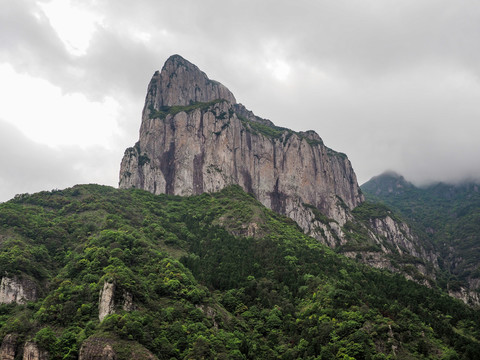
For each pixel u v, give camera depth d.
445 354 132.62
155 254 163.38
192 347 120.25
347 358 123.56
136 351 111.12
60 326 121.06
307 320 143.50
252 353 129.88
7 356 113.69
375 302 152.88
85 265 145.50
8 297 137.75
